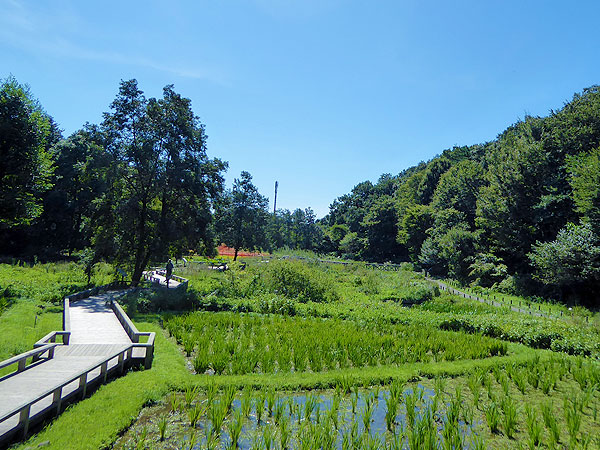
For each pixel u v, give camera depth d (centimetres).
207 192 2956
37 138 2334
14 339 1197
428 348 1425
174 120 2669
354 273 4841
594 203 2534
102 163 2427
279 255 6084
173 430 742
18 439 646
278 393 966
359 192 11294
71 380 769
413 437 689
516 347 1552
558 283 2659
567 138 3247
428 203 7331
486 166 5722
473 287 3516
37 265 3444
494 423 793
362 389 1027
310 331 1536
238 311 1994
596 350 1450
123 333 1370
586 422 848
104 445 662
